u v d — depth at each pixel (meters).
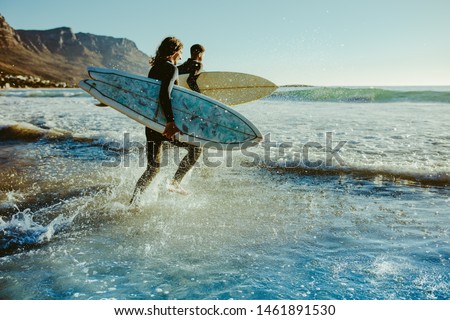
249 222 2.77
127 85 3.38
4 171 4.47
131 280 1.93
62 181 3.99
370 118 8.95
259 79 4.73
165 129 3.12
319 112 10.87
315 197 3.36
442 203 3.08
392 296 1.75
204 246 2.35
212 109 3.46
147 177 3.17
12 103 18.52
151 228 2.66
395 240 2.39
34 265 2.10
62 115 11.54
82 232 2.59
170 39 3.30
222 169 4.51
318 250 2.28
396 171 4.00
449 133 6.40
